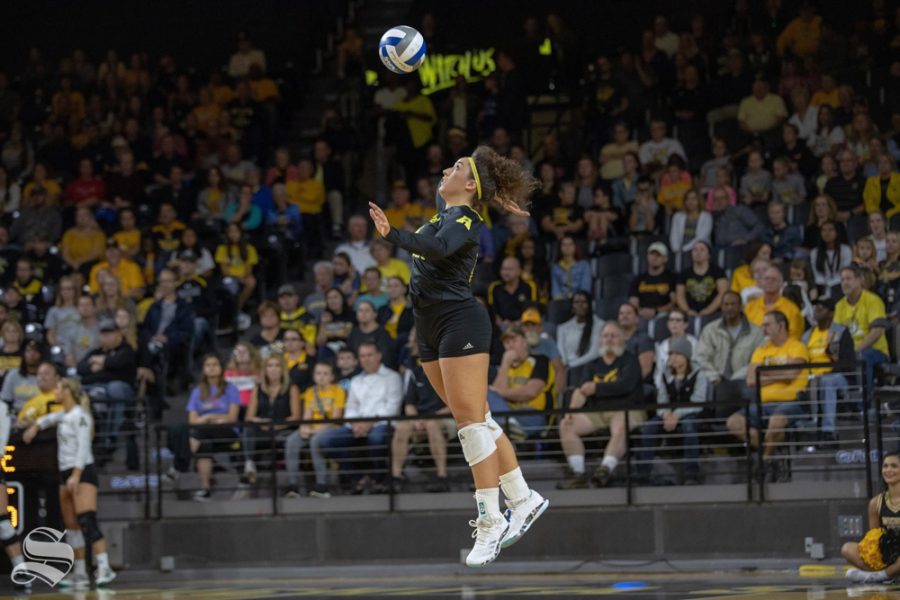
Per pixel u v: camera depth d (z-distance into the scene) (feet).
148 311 67.00
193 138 84.33
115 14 98.02
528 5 94.48
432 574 52.95
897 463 44.65
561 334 60.18
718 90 78.59
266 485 57.41
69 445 53.31
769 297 56.75
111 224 78.84
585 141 79.87
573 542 54.29
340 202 78.69
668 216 68.54
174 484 58.90
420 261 27.40
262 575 54.75
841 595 37.65
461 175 27.84
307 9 97.35
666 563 52.54
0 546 52.90
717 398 54.75
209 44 97.60
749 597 37.40
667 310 61.98
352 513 56.24
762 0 86.38
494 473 28.02
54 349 64.08
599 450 54.80
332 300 64.08
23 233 77.51
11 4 98.43
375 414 57.31
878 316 54.65
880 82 76.64
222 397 59.31
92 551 55.98
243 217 75.46
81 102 89.15
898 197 65.26
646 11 92.53
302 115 90.68
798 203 67.62
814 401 51.03
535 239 70.13
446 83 93.40
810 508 51.85
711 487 53.21
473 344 27.37
